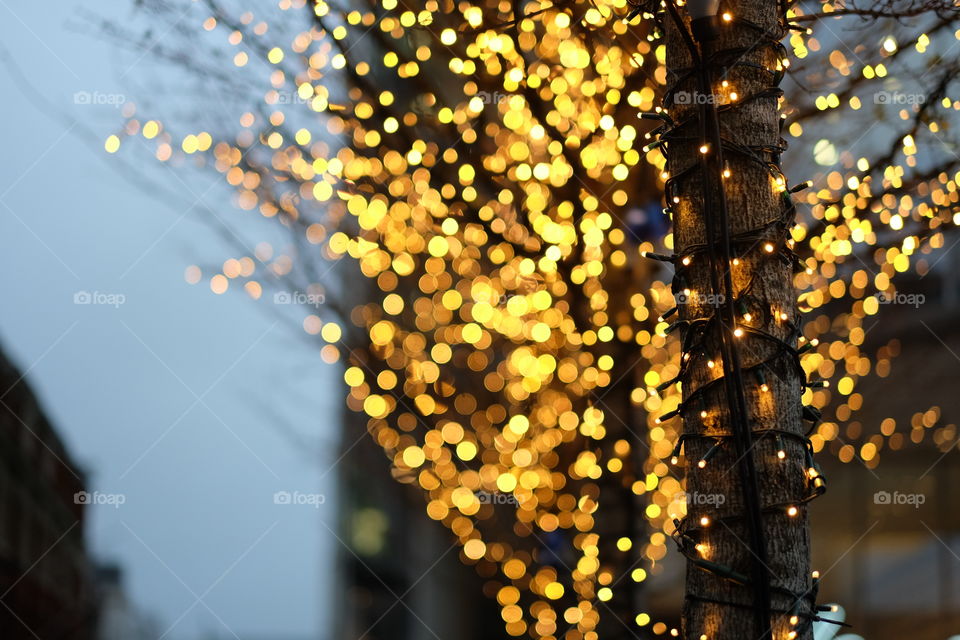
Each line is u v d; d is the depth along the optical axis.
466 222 9.57
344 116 8.54
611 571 9.11
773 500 3.55
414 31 7.80
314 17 7.51
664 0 3.75
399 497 22.52
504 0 8.39
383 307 13.57
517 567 15.04
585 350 9.68
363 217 9.73
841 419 15.08
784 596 3.50
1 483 12.36
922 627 18.16
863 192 7.20
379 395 13.05
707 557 3.59
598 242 9.20
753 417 3.59
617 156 8.84
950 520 18.23
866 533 18.72
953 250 18.39
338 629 21.58
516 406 12.93
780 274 3.74
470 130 9.12
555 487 11.16
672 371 9.77
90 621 14.01
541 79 8.70
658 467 9.62
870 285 11.43
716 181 3.75
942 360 18.25
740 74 3.82
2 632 12.11
